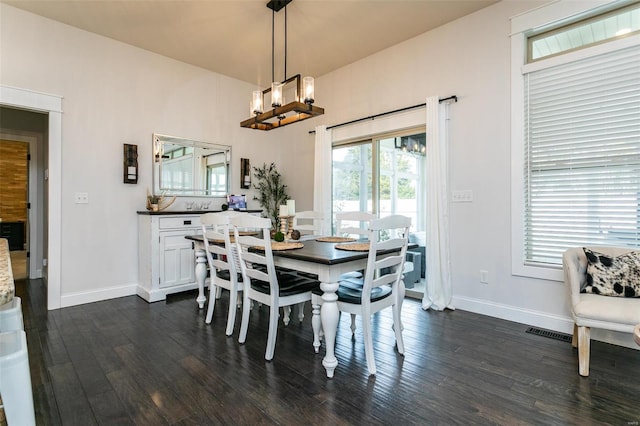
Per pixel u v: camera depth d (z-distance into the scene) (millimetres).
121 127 3781
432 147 3369
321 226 4121
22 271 4988
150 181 4016
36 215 4523
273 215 5176
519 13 2910
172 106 4184
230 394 1809
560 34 2779
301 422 1575
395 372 2041
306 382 1930
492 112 3090
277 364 2150
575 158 2691
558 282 2738
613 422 1562
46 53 3285
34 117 4469
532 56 2918
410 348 2391
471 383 1911
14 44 3113
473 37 3205
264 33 3559
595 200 2613
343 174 4527
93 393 1816
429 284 3367
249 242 2328
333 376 1995
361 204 4305
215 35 3605
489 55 3105
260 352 2326
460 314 3158
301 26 3426
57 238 3352
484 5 3086
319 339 2441
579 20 2682
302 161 5070
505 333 2670
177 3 3018
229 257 2605
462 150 3291
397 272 2318
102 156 3645
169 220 3730
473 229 3225
